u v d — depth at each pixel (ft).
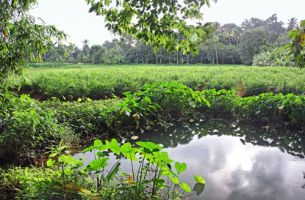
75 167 11.85
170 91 28.07
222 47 171.12
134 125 24.90
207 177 15.94
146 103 25.67
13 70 13.92
